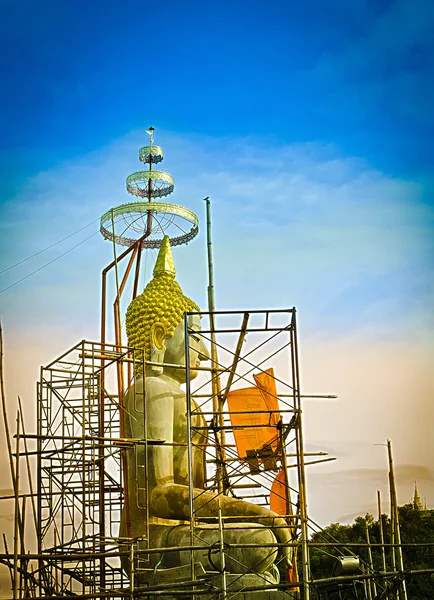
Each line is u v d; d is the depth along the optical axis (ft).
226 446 67.51
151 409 66.08
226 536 57.36
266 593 55.83
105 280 85.40
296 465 68.54
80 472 69.62
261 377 69.62
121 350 78.33
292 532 59.57
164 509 62.39
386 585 61.72
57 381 72.23
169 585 50.72
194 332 62.90
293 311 63.41
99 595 49.88
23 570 58.13
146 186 95.50
